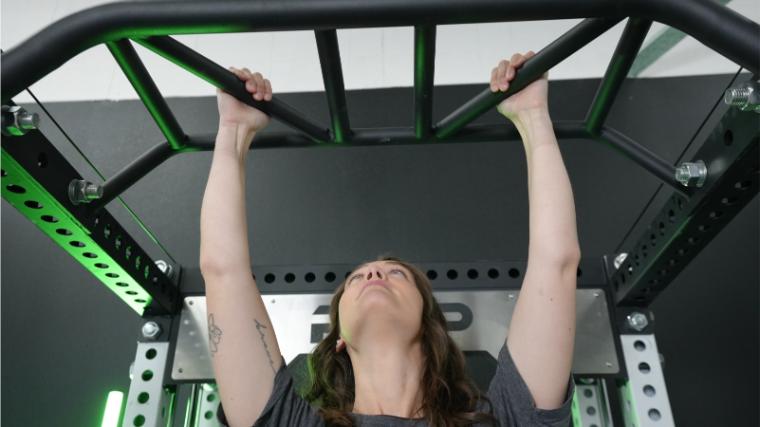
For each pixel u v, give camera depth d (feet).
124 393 6.01
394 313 3.65
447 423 3.49
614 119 7.38
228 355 3.30
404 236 6.72
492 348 4.75
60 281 6.63
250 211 6.92
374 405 3.65
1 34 8.11
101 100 7.84
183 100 7.80
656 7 2.46
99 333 6.34
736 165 3.22
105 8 2.54
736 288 6.34
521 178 7.04
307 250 6.66
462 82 7.84
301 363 4.75
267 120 3.77
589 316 4.86
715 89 7.50
